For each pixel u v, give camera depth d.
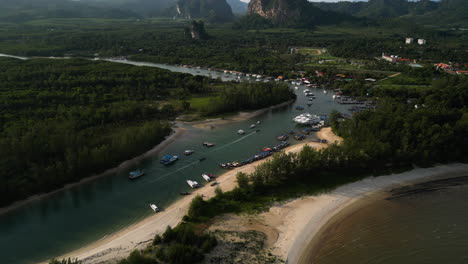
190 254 85.06
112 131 170.75
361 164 137.00
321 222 105.75
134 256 84.00
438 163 143.00
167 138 177.88
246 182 121.25
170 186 128.12
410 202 116.62
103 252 90.56
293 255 91.38
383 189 124.44
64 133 145.88
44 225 104.12
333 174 132.75
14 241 96.88
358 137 154.38
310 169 131.62
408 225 104.62
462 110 188.00
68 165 127.75
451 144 143.75
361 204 115.44
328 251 93.50
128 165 146.00
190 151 159.38
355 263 89.31
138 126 182.12
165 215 108.81
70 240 97.25
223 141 176.00
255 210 110.81
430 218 107.88
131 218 107.69
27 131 147.75
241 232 99.38
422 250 94.25
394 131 153.12
